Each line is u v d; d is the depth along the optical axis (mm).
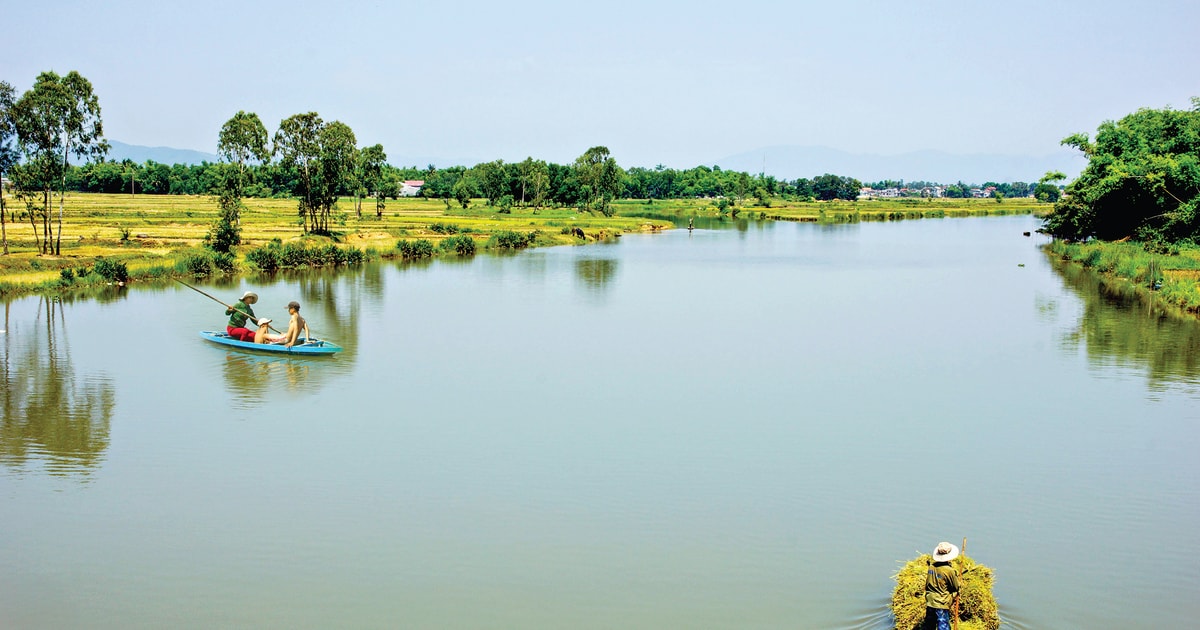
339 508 20469
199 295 52969
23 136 59906
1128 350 39156
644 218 173125
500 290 58688
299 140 87000
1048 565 17625
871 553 18219
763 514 20297
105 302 49344
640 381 33000
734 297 56750
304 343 37062
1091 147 99500
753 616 15641
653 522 19812
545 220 134375
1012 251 98750
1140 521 19953
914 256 91500
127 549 18266
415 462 23656
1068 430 26938
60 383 31234
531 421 27625
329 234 87750
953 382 33125
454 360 36094
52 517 19797
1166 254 73000
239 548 18344
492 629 15234
